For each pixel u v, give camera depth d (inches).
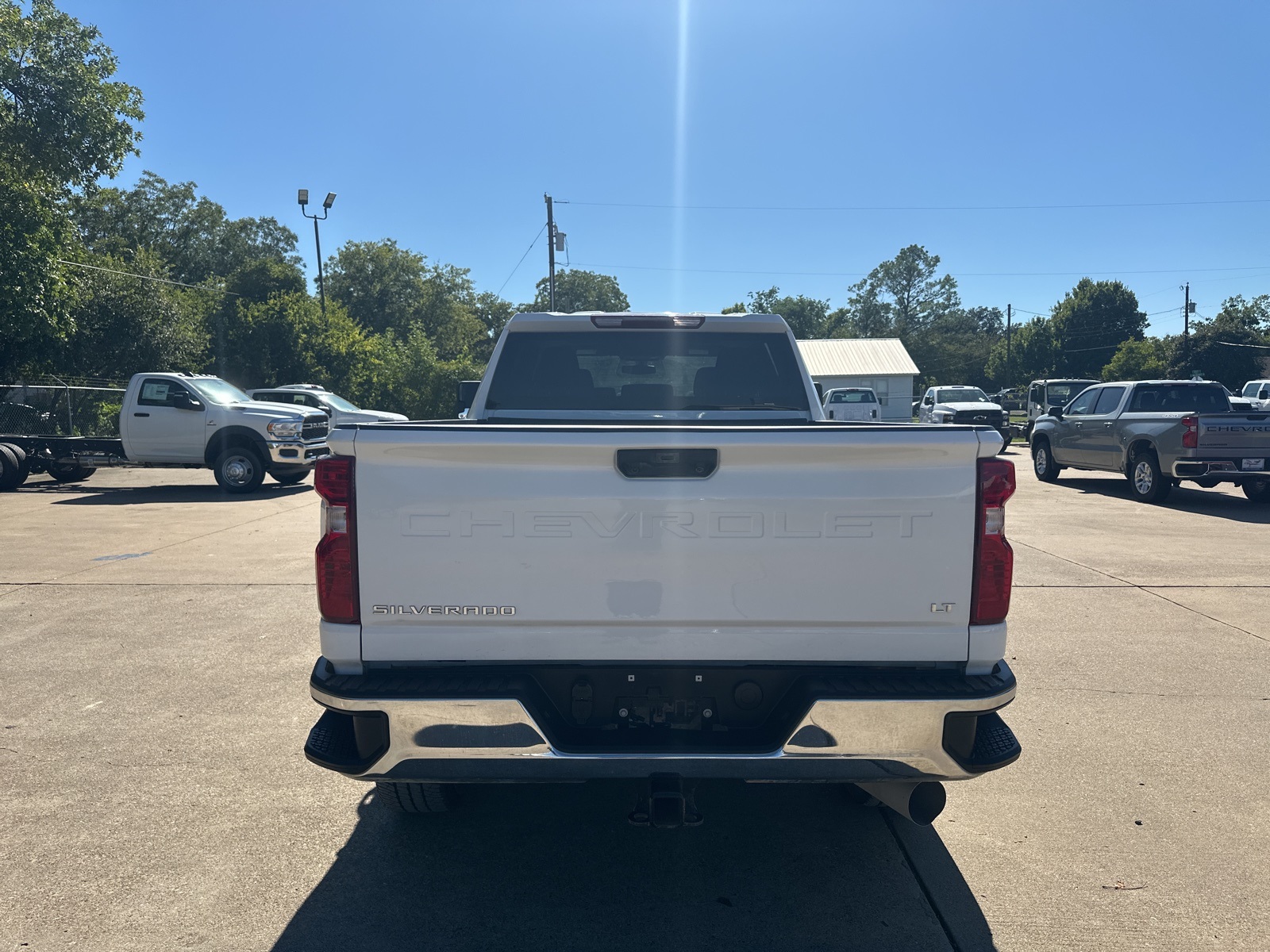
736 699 112.8
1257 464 520.1
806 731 107.3
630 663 111.1
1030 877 131.2
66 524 478.3
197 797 157.1
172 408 621.6
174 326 1224.8
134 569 352.2
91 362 1151.0
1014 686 109.2
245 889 127.8
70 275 988.6
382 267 2824.8
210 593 311.0
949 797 158.2
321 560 110.7
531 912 122.4
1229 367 2410.2
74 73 780.6
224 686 214.7
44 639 253.6
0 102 757.9
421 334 1525.6
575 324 195.3
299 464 629.3
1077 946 113.9
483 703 105.9
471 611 109.9
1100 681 218.5
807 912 122.3
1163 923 119.2
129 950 112.7
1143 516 499.2
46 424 758.5
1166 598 302.4
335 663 111.0
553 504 108.9
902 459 108.4
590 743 111.0
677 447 107.7
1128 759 173.8
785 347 199.0
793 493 108.9
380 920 120.0
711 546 109.3
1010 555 111.1
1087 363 3280.0
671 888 129.0
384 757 108.2
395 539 109.5
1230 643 250.7
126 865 134.2
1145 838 143.3
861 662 111.0
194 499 598.9
